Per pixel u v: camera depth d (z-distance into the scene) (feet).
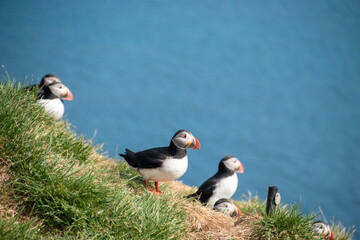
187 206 27.89
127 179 28.43
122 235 22.91
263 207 36.47
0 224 19.97
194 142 28.84
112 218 23.31
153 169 28.30
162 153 28.43
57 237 21.44
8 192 22.80
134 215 24.02
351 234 38.70
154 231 23.48
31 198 22.62
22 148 23.90
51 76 40.96
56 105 35.09
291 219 25.22
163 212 25.18
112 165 31.65
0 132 24.03
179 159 28.58
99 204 23.44
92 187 23.58
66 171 24.59
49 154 24.94
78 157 27.81
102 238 22.62
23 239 19.66
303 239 24.88
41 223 21.81
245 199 41.32
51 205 22.62
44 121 28.14
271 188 27.07
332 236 30.53
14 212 22.04
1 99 25.59
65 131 29.63
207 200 34.94
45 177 23.31
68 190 23.17
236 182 35.88
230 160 35.83
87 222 22.99
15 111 25.12
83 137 29.96
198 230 26.35
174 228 24.39
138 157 28.86
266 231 25.18
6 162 23.52
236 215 31.40
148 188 29.17
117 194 24.59
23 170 23.38
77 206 22.99
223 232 26.23
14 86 28.04
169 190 30.37
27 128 25.00
